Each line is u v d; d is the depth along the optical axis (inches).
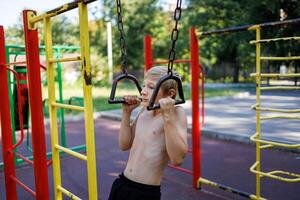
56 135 107.4
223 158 204.1
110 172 182.2
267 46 541.6
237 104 424.8
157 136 77.6
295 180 110.1
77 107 93.1
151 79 79.3
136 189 76.8
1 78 133.6
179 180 165.2
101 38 840.9
